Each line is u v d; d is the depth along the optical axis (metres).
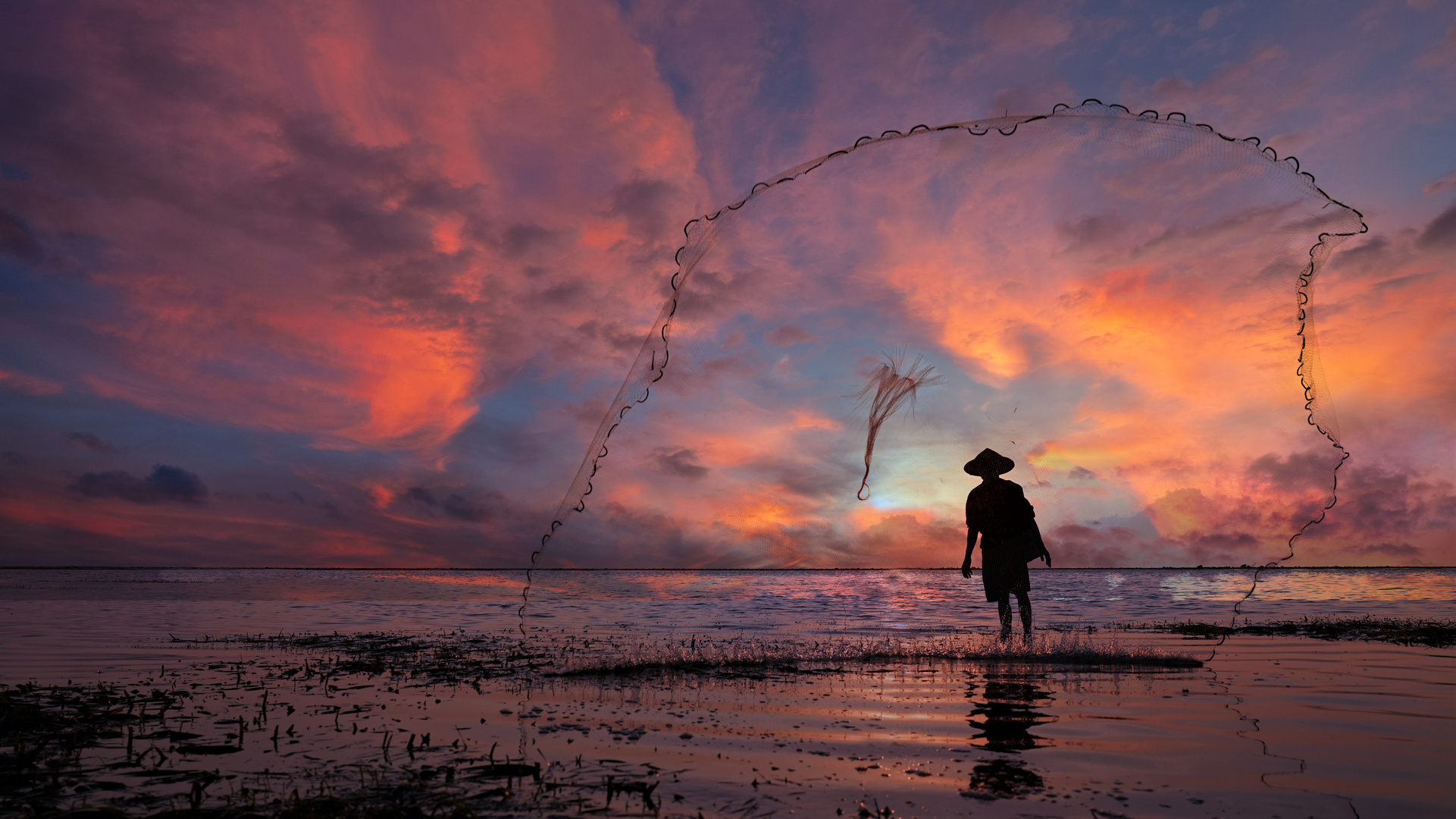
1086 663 4.39
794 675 4.01
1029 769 2.15
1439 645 5.16
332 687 3.73
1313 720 2.79
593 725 2.79
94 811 1.83
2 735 2.67
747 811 1.79
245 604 11.15
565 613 9.09
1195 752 2.33
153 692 3.58
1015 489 5.70
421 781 2.06
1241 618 7.68
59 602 11.26
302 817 1.75
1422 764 2.19
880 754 2.33
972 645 5.27
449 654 5.05
